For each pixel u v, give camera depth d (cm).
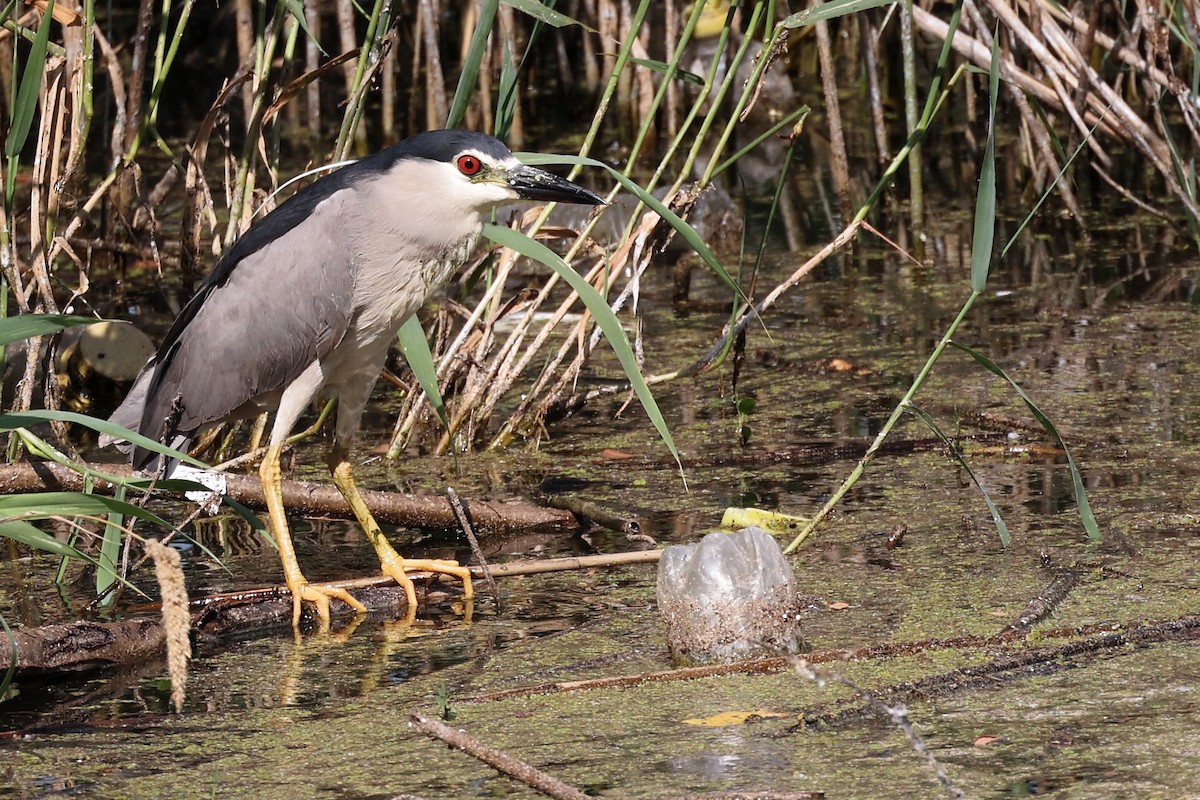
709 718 671
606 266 1118
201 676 759
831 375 1291
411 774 627
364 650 791
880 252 1670
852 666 727
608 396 1276
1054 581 826
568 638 793
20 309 976
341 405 947
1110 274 1541
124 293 1555
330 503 995
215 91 2431
